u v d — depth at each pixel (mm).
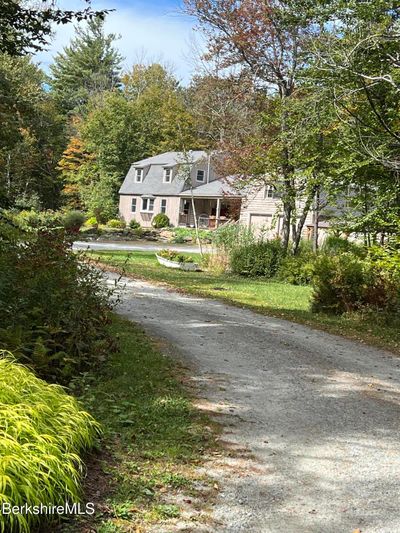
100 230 42094
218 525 3754
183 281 19172
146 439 5062
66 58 69000
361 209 15227
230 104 26031
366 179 14711
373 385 7770
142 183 51812
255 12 21312
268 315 13328
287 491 4387
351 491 4477
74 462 3928
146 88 65875
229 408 6270
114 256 27453
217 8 22172
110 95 58219
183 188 48656
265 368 8203
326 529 3844
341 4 12047
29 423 3502
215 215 50188
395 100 13164
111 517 3607
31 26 10062
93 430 4602
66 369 6320
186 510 3898
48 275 7266
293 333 11141
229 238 25344
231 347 9367
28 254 7707
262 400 6691
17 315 6438
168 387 6738
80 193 53188
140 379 6875
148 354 8102
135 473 4324
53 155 51938
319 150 17328
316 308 14242
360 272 13859
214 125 33969
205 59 23969
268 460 4957
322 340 10703
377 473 4855
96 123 54594
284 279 22203
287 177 22172
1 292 6512
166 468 4523
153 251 32625
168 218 49062
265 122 21906
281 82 22328
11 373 4145
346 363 8977
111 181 53594
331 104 13328
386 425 6148
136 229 44344
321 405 6695
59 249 7988
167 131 54594
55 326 6844
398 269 12266
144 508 3828
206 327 10914
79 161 54938
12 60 38562
